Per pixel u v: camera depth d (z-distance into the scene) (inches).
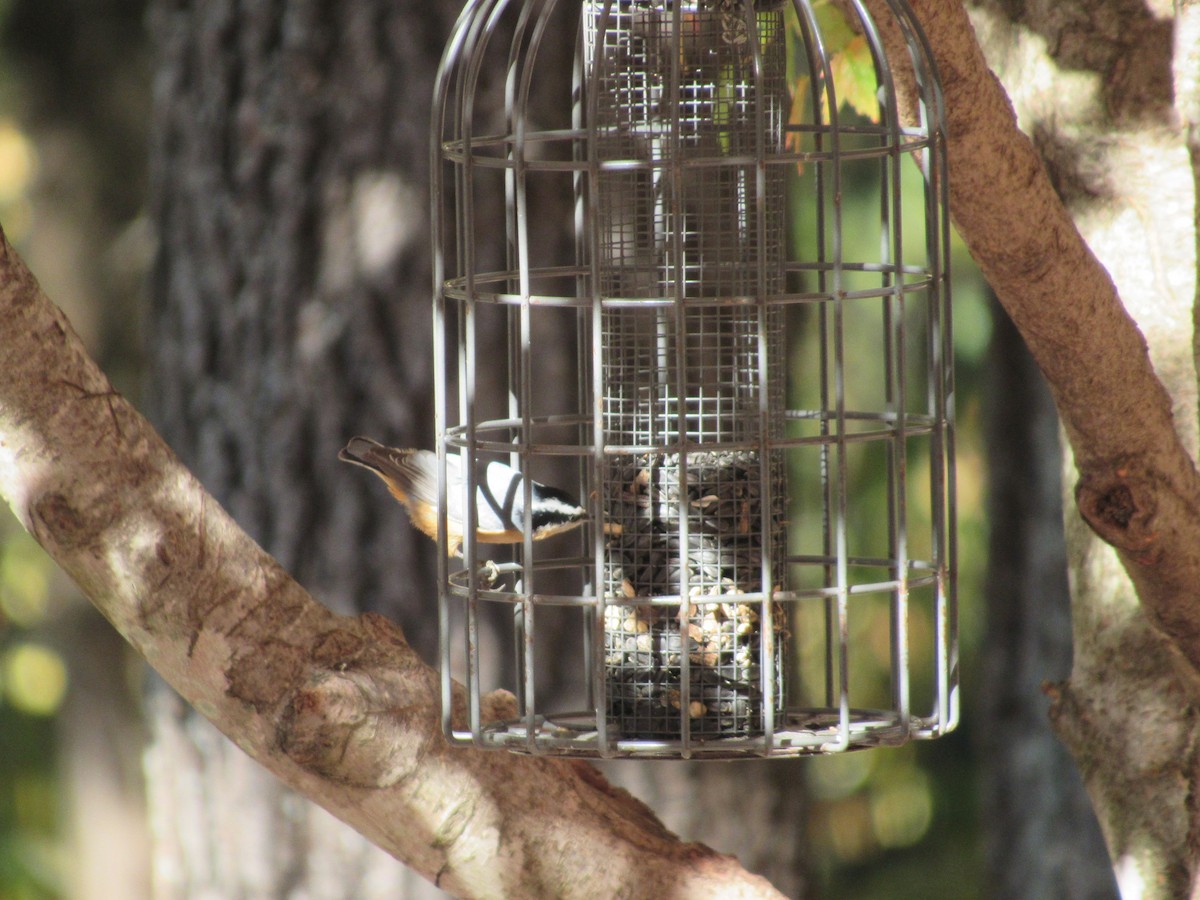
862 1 342.0
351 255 565.3
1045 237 310.0
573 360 554.3
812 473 923.4
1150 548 313.9
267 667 328.2
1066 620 662.5
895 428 359.3
